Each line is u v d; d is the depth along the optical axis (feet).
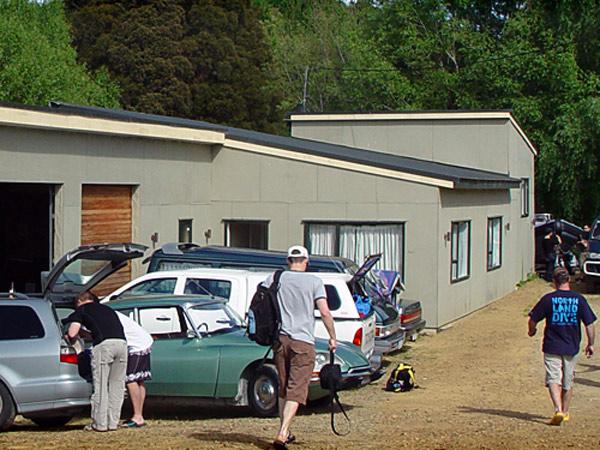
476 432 35.47
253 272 48.91
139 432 35.06
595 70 145.59
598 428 36.81
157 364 40.96
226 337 41.42
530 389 50.26
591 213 140.05
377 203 72.23
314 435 34.14
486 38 145.79
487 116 99.96
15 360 35.91
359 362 41.45
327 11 188.96
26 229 62.64
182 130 68.33
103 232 61.72
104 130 59.00
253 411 40.50
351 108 166.30
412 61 153.79
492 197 91.15
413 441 32.63
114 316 36.11
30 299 37.42
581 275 108.78
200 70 157.89
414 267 71.67
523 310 85.76
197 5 159.12
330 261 52.60
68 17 154.40
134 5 156.46
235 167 74.64
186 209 71.00
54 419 39.47
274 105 167.94
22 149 53.36
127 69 151.94
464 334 71.56
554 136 134.72
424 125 102.01
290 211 73.72
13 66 114.11
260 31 166.20
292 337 29.14
